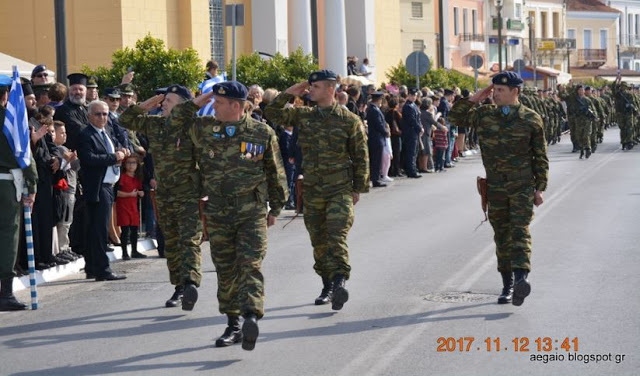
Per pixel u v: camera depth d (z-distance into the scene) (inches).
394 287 577.9
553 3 4530.0
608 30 5167.3
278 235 820.6
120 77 1219.9
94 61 1619.1
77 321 524.4
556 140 2044.8
